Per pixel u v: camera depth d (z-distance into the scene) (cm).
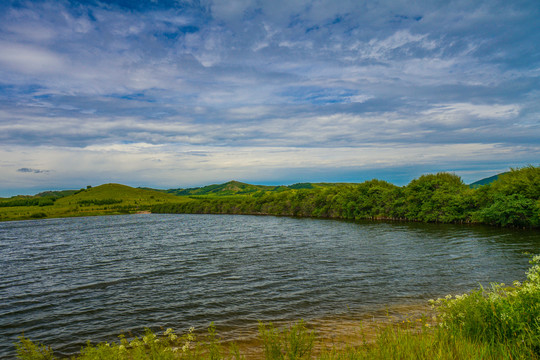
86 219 15775
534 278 971
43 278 2806
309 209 11281
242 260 3284
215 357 897
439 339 856
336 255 3394
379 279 2353
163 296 2131
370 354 801
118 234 6850
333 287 2186
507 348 754
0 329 1653
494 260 2883
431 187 7481
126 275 2802
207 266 3052
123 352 849
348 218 9381
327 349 1176
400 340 866
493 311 905
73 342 1474
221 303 1934
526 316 850
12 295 2278
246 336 1421
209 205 17600
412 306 1748
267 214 13725
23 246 5306
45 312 1898
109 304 2008
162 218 14150
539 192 5369
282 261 3161
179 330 1551
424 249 3606
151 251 4175
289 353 841
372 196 8888
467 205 6525
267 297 2020
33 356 866
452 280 2261
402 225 6681
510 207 5344
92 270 3081
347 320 1572
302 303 1880
